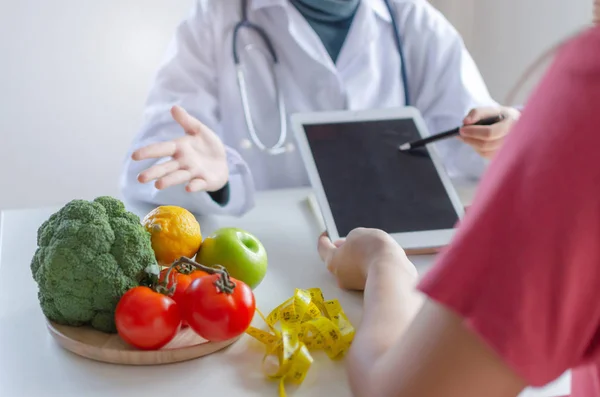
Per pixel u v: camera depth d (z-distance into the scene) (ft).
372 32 5.03
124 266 2.47
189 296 2.42
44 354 2.49
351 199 3.48
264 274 2.88
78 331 2.52
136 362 2.41
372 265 2.50
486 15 6.59
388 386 1.65
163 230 2.72
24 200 6.48
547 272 1.38
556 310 1.40
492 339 1.42
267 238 3.54
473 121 3.90
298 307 2.61
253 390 2.31
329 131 3.77
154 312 2.34
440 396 1.52
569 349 1.45
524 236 1.40
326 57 4.95
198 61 4.94
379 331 2.01
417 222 3.44
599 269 1.39
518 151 1.43
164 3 6.19
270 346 2.50
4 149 6.28
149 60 6.31
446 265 1.49
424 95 5.20
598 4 1.46
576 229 1.36
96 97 6.32
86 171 6.52
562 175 1.36
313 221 3.79
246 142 5.00
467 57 5.22
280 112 5.00
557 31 5.72
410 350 1.60
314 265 3.23
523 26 6.12
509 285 1.41
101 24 6.14
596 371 1.77
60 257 2.42
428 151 3.77
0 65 6.06
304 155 3.63
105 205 2.60
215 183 3.67
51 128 6.32
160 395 2.27
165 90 4.80
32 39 6.05
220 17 4.99
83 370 2.40
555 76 1.44
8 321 2.71
